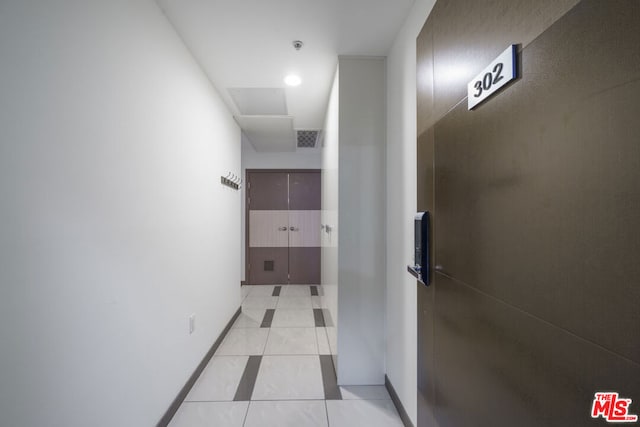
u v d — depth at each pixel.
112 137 1.11
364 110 1.94
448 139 1.00
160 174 1.49
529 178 0.62
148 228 1.37
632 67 0.42
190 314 1.88
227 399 1.78
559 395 0.54
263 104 2.73
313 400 1.77
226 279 2.75
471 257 0.85
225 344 2.55
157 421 1.45
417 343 1.29
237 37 1.73
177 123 1.69
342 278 1.93
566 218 0.53
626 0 0.43
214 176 2.37
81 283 0.95
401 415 1.60
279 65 2.05
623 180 0.43
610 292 0.45
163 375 1.52
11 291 0.73
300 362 2.24
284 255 4.83
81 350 0.95
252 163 4.80
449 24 0.99
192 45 1.81
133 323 1.25
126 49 1.20
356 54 1.92
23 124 0.76
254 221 4.81
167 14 1.53
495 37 0.73
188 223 1.85
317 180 4.82
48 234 0.83
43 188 0.82
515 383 0.66
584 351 0.50
